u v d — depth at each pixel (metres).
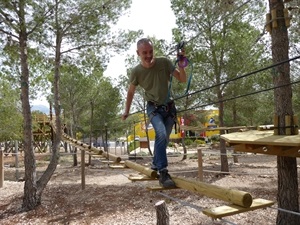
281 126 4.12
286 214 5.39
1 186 11.35
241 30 11.09
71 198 9.48
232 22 10.75
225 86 11.79
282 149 3.66
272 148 3.78
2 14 8.22
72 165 18.11
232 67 11.30
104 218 7.42
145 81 3.24
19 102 16.56
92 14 9.43
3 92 15.48
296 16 7.71
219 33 10.94
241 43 11.04
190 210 7.38
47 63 10.68
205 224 6.52
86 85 16.39
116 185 10.80
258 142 3.73
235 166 14.41
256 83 11.76
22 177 14.09
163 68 3.22
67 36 9.91
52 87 15.69
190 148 27.81
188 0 10.70
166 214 4.34
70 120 18.08
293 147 3.56
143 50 3.08
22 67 8.93
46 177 9.27
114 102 17.55
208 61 11.56
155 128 3.09
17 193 10.34
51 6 8.76
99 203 8.66
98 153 7.46
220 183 10.15
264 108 15.79
